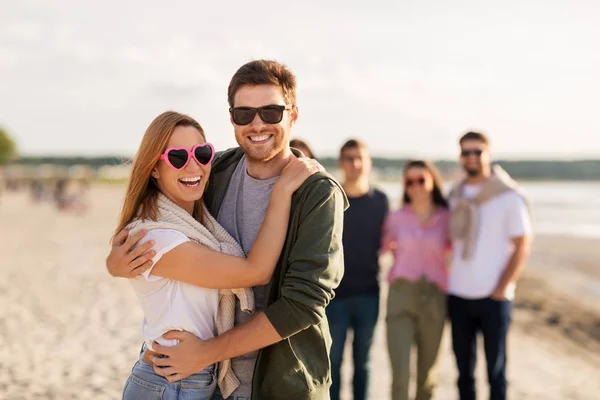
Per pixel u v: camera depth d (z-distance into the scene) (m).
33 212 36.97
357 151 5.21
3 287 11.35
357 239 5.14
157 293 2.61
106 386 6.04
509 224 4.98
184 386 2.62
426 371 5.14
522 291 13.22
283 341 2.62
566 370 7.50
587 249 21.47
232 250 2.75
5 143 131.88
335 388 5.04
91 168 127.00
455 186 5.39
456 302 5.10
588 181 128.12
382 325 9.36
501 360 4.98
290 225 2.61
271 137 2.74
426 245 5.12
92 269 13.95
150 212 2.68
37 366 6.65
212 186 3.04
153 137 2.67
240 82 2.73
